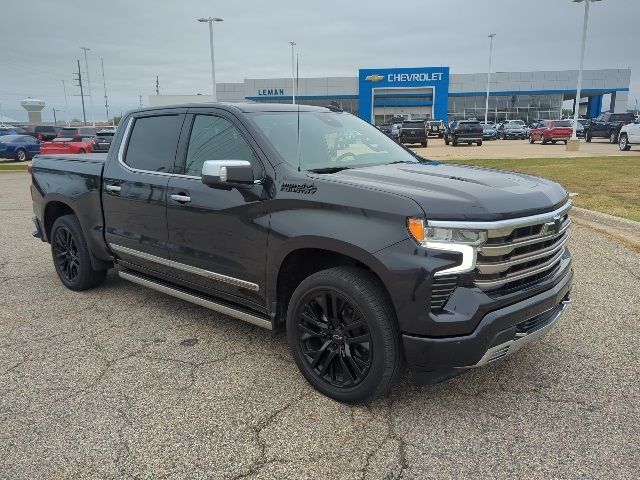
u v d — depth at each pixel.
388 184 3.19
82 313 4.89
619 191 11.19
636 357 3.85
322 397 3.36
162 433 3.00
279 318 3.63
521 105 69.00
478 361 2.90
